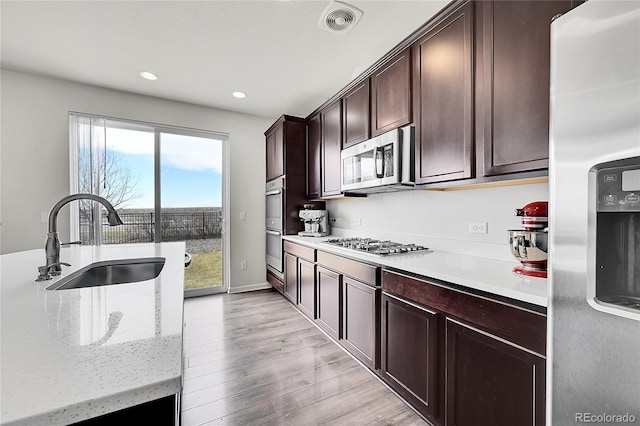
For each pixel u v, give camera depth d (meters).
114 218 1.33
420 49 1.80
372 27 2.05
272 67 2.62
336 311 2.27
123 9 1.87
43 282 1.11
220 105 3.58
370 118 2.27
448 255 1.90
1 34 2.13
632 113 0.62
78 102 2.96
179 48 2.32
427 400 1.43
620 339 0.66
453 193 2.00
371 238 2.79
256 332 2.55
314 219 3.24
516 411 1.05
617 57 0.65
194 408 1.57
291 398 1.66
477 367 1.19
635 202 0.63
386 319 1.73
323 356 2.13
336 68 2.64
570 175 0.75
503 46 1.34
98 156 3.05
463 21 1.53
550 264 0.81
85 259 1.69
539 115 1.20
